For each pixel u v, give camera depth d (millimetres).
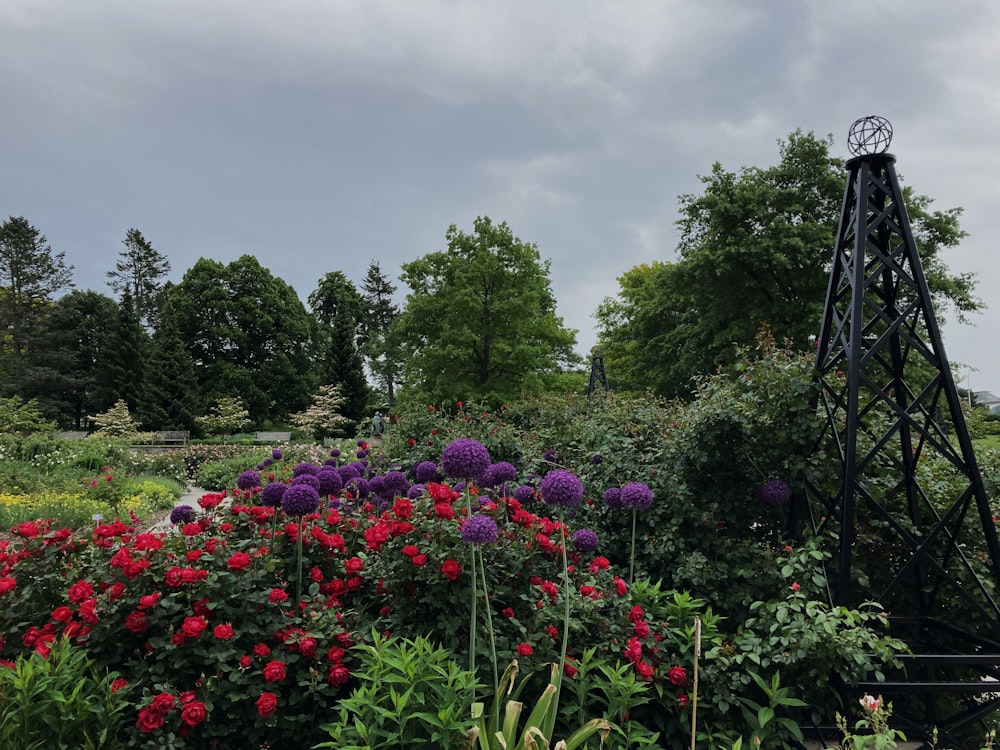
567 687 2361
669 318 21766
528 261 21156
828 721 2750
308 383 40562
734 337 17016
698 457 3498
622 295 29531
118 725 2031
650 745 2223
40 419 20484
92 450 14586
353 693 2062
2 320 37344
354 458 10977
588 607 2543
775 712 2656
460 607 2447
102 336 39406
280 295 41844
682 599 2711
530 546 2809
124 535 2893
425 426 7219
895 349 3385
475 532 2154
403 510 2691
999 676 2887
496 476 2898
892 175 3041
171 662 2184
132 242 50344
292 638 2244
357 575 2656
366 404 38562
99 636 2221
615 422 5102
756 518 3541
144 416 30188
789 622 2547
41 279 40031
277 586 2641
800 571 2928
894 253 3104
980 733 3062
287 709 2264
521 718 2352
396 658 2023
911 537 2969
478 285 20938
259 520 3004
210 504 3178
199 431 31031
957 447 4344
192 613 2303
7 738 1868
